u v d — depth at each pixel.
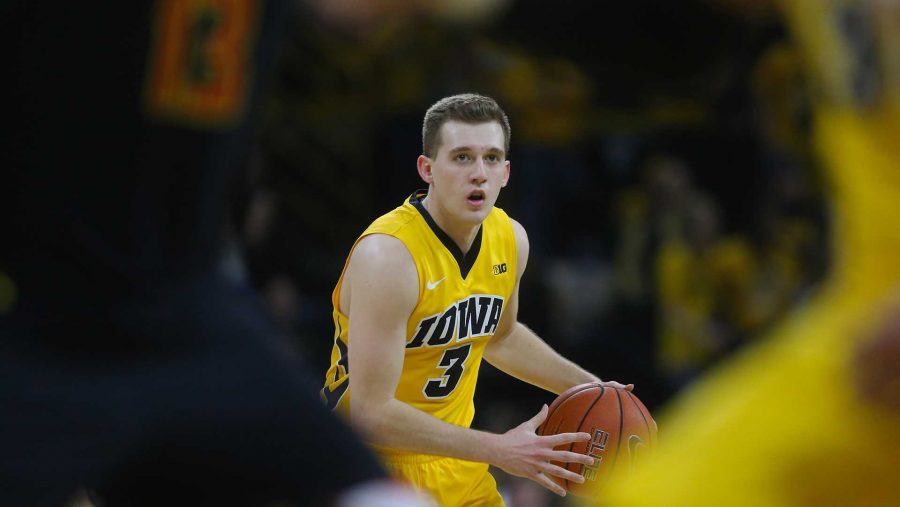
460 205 13.02
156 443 6.92
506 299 13.98
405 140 29.94
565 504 21.58
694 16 28.84
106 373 6.82
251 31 7.19
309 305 28.23
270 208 27.36
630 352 28.95
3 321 6.82
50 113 6.79
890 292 5.64
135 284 6.94
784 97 30.11
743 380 5.97
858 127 5.71
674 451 5.92
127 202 6.94
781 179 30.94
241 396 7.03
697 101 30.59
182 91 6.97
